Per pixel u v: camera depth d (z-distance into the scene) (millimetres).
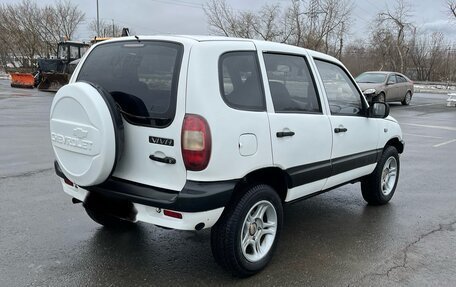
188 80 3107
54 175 6488
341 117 4461
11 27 57188
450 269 3842
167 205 3107
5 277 3471
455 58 59281
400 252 4164
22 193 5574
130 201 3314
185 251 4047
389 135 5441
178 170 3156
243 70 3457
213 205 3143
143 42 3488
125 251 4008
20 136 9875
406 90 20844
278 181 3867
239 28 43000
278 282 3535
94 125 3180
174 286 3434
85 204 3719
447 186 6570
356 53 55906
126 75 3467
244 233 3500
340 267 3820
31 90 25859
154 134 3215
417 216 5207
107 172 3264
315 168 4082
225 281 3525
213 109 3121
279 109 3686
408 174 7289
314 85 4188
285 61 3900
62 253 3924
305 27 41875
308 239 4426
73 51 25703
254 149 3395
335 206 5539
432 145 10336
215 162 3137
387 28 54438
